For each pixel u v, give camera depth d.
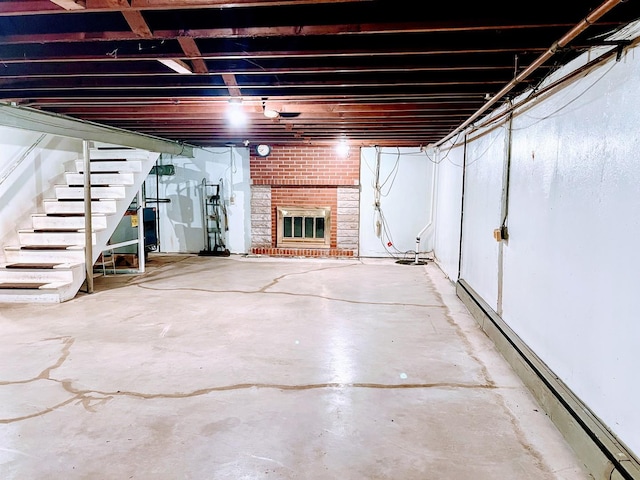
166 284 5.50
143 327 3.80
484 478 1.86
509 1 1.92
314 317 4.12
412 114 4.42
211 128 5.56
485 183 4.13
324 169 7.60
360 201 7.62
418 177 7.51
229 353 3.22
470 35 2.31
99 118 4.72
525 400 2.54
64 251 5.07
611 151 1.87
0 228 5.00
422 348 3.35
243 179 7.78
